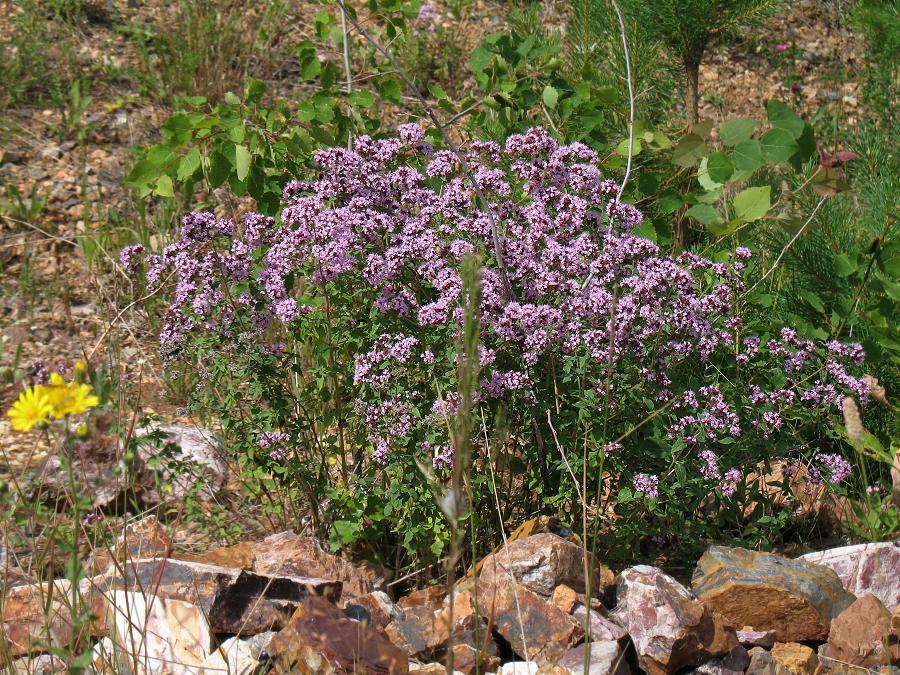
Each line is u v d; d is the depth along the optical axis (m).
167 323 2.10
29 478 2.17
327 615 1.85
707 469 2.03
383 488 2.09
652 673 1.91
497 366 2.07
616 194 2.16
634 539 2.15
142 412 2.38
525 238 2.11
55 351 2.54
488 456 1.99
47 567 2.00
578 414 2.04
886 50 3.37
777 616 1.97
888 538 2.19
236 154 2.32
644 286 2.04
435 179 2.31
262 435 2.11
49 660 1.85
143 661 1.86
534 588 1.96
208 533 2.20
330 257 2.04
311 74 2.54
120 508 2.21
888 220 2.53
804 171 2.55
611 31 2.98
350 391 2.13
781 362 2.17
